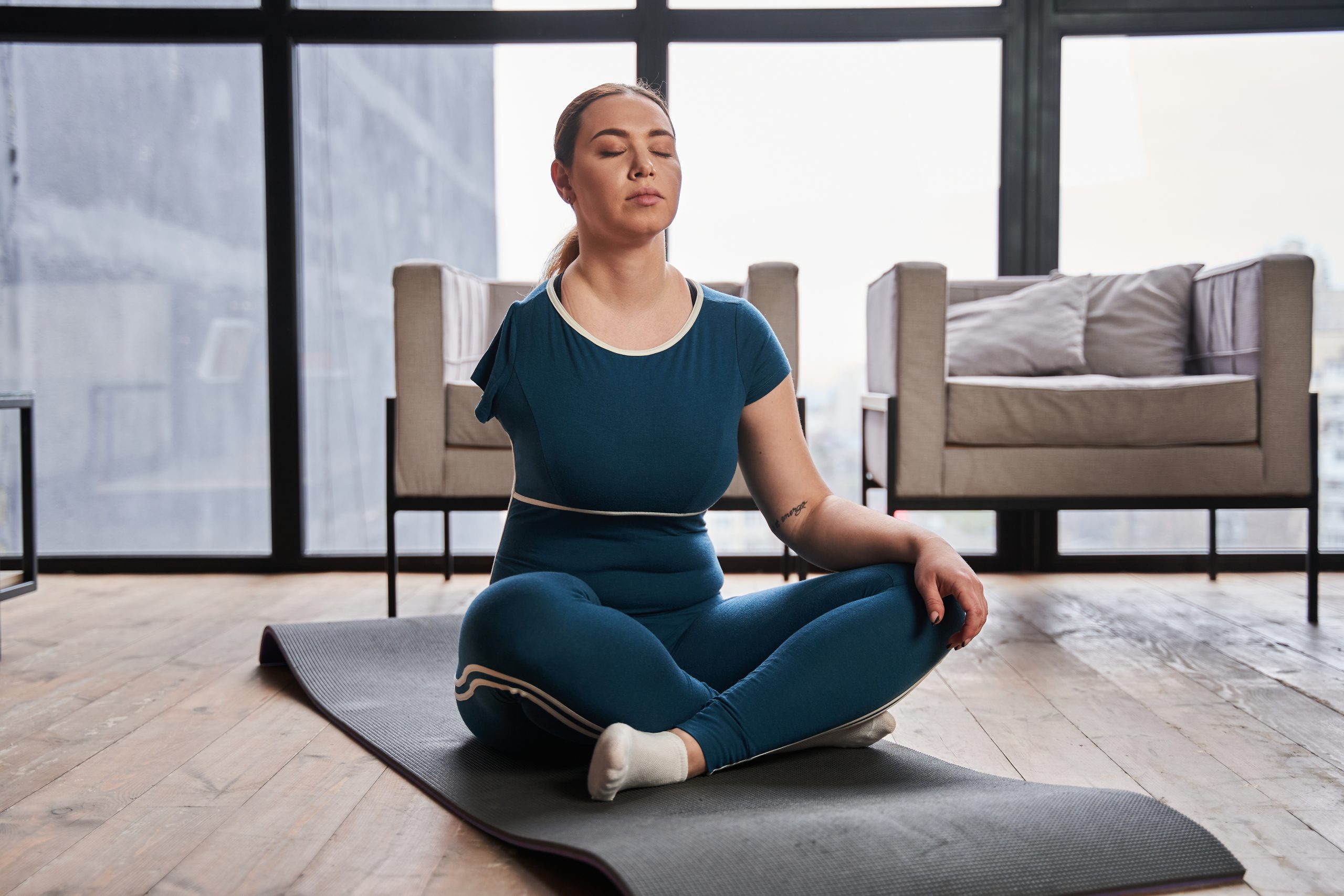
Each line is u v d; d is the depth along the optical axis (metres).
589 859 0.99
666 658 1.19
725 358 1.32
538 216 3.21
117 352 3.15
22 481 2.10
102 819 1.21
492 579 1.37
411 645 2.05
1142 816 1.11
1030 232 3.14
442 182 3.20
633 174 1.22
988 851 1.01
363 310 3.20
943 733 1.54
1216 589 2.80
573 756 1.38
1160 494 2.33
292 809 1.24
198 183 3.13
